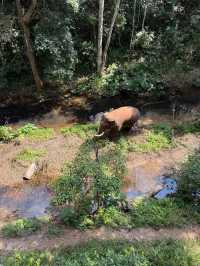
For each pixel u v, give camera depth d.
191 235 10.40
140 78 18.14
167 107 16.95
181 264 9.17
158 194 12.23
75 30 19.30
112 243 10.12
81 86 18.20
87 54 19.16
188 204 11.42
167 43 19.83
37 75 17.66
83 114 16.83
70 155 13.95
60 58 17.12
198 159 11.89
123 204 11.36
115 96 17.83
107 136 14.31
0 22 16.42
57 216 11.39
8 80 18.48
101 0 16.69
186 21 20.31
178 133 14.88
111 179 10.85
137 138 14.62
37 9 16.75
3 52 17.72
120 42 20.41
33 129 15.55
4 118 16.80
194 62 19.20
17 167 13.60
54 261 9.53
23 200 12.39
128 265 8.95
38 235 10.69
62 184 10.89
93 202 11.05
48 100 17.72
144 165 13.45
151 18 20.48
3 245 10.41
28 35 16.55
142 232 10.55
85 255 9.50
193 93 17.72
